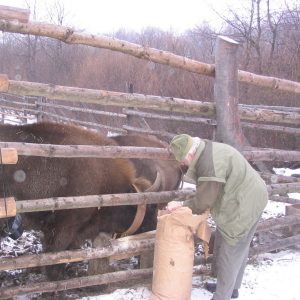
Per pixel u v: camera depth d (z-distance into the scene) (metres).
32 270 4.91
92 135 4.76
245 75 4.70
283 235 5.77
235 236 3.67
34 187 4.23
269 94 12.22
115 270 5.03
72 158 4.38
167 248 3.66
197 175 3.57
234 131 4.42
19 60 30.11
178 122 12.33
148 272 4.29
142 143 5.90
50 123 4.61
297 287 4.44
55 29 3.58
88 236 4.73
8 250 5.41
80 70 22.69
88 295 4.24
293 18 15.20
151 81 15.34
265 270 4.82
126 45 3.95
